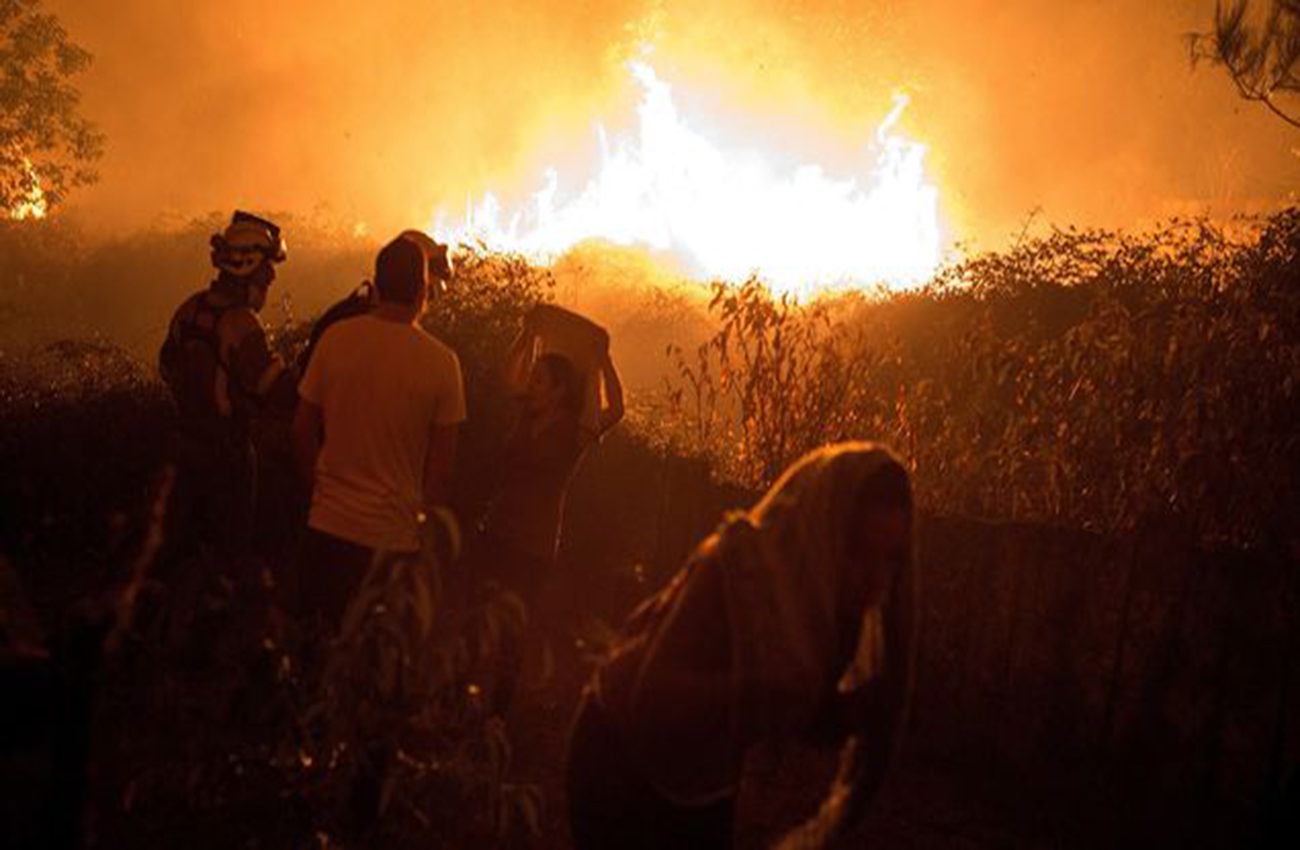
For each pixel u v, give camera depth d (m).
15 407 8.92
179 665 4.45
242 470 6.35
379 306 5.34
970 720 6.34
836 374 8.25
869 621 3.44
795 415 8.10
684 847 3.36
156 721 4.32
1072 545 6.14
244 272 6.29
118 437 8.62
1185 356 7.63
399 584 3.90
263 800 4.59
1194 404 7.14
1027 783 6.10
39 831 3.25
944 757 6.38
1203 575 5.80
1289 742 5.50
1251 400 7.38
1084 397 8.02
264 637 4.20
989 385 8.55
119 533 4.28
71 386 9.73
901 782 6.23
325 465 5.26
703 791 3.33
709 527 7.59
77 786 3.29
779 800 5.87
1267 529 6.83
